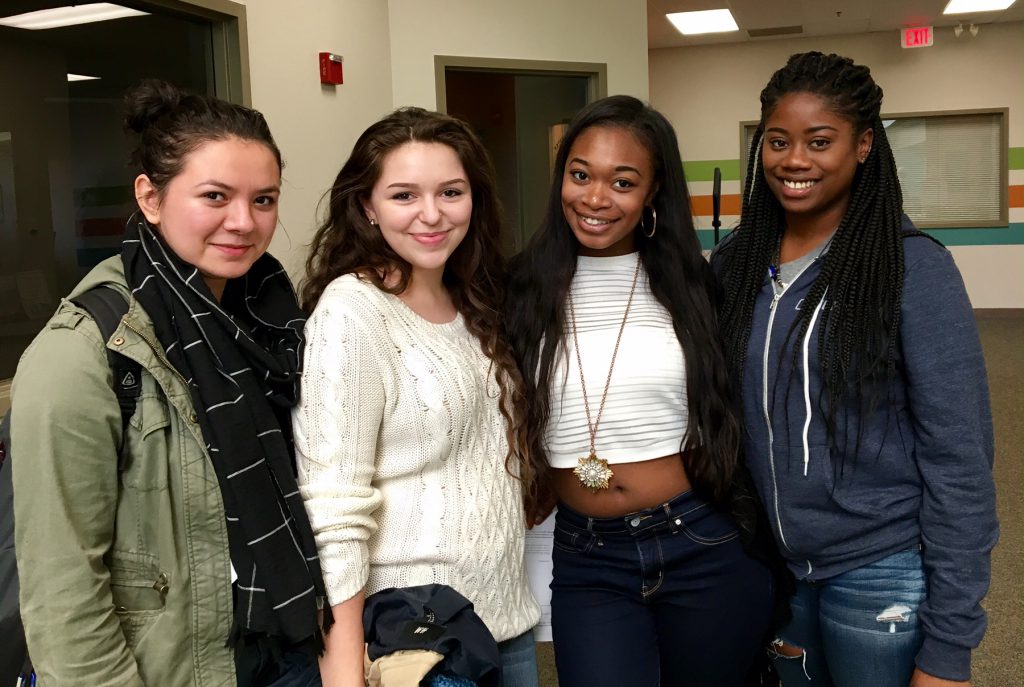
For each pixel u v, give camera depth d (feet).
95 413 3.43
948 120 33.22
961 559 4.52
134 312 3.58
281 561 3.77
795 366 4.81
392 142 4.52
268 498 3.77
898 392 4.70
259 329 4.25
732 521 5.34
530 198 19.69
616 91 19.33
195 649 3.75
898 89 33.19
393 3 16.48
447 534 4.55
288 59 12.89
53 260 9.31
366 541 4.28
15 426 3.36
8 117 8.73
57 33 9.29
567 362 5.33
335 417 4.12
